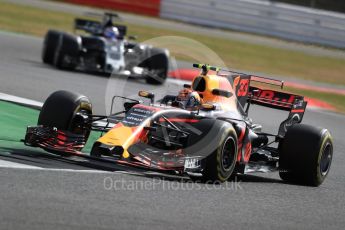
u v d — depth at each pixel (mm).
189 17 123688
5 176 23828
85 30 68250
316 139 31562
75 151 27203
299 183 32469
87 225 19703
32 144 27859
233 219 22906
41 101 45094
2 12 108750
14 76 54500
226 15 122125
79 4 128000
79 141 29172
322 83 89250
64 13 116938
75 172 26203
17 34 90250
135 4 125562
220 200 25422
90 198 22641
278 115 57594
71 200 22031
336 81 93562
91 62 65000
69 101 29094
